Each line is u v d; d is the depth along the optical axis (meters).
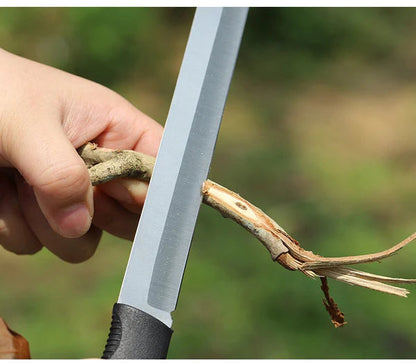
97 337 2.07
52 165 0.93
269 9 3.68
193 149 0.96
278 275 2.26
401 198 2.69
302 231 2.52
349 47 3.71
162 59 3.42
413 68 3.59
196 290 2.20
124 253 2.41
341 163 2.92
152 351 0.85
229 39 1.01
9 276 2.31
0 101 1.00
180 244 0.92
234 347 2.04
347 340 2.07
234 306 2.15
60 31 3.26
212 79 0.99
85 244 1.30
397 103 3.32
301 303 2.16
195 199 0.95
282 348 2.04
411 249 2.40
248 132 3.08
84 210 0.98
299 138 3.07
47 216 1.00
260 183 2.77
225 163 2.86
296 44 3.69
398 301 2.16
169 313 0.89
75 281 2.29
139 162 1.04
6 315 2.16
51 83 1.09
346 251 2.40
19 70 1.06
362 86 3.46
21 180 1.23
